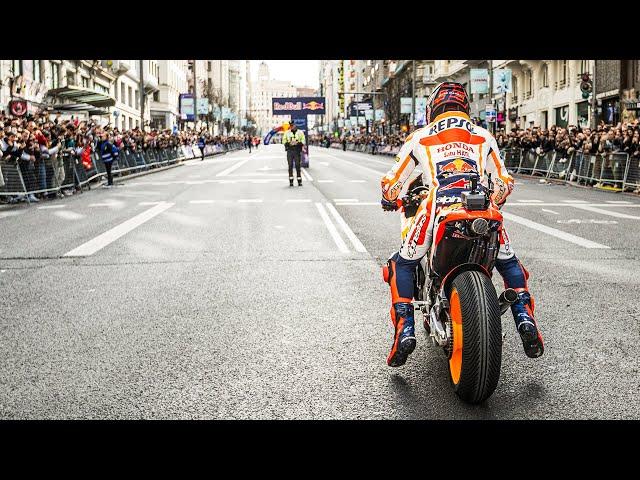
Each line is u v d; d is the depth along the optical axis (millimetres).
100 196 18969
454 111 4176
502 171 4156
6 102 31859
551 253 9086
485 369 3707
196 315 6121
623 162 19531
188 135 52688
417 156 4129
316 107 41938
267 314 6133
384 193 4340
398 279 4230
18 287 7363
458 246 3959
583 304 6328
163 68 87000
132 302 6629
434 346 5129
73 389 4320
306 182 23859
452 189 3928
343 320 5906
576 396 4102
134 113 69625
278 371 4621
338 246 9852
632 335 5344
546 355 4879
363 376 4504
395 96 82125
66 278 7805
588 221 12492
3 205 16672
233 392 4246
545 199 17062
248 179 25797
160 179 26469
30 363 4832
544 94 44594
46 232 11758
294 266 8359
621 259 8625
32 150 17219
